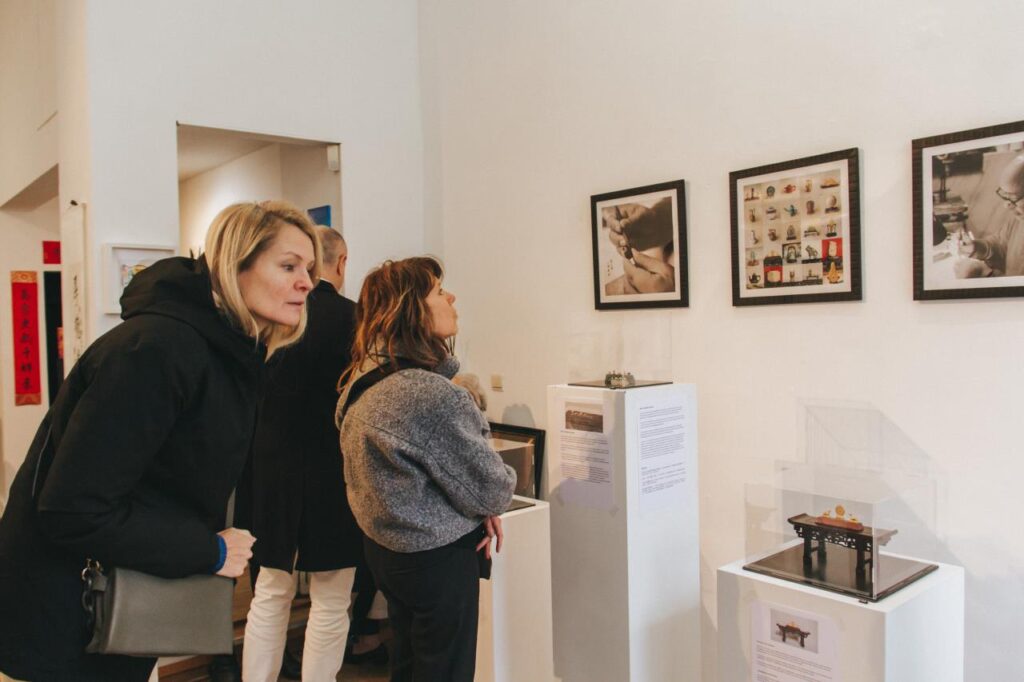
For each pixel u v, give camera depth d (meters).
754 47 2.88
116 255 3.34
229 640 1.43
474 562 2.06
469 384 3.51
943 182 2.35
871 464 2.56
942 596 1.85
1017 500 2.23
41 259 6.01
